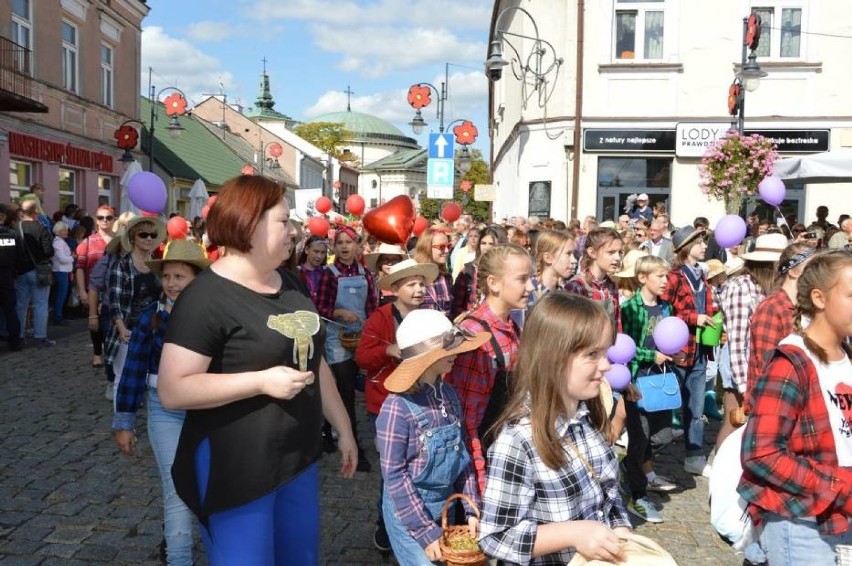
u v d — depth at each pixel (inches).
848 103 642.8
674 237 243.6
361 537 183.8
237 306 102.0
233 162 1610.5
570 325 93.4
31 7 735.7
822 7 639.1
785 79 647.1
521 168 725.3
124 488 213.0
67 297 559.2
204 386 98.0
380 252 270.7
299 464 106.2
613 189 672.4
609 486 100.6
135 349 150.3
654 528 194.7
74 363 392.2
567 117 669.3
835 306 100.8
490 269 141.7
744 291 203.2
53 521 189.3
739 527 115.0
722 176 484.7
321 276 256.1
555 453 93.7
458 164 879.1
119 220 348.2
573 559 91.9
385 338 185.9
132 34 1004.6
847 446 100.7
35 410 295.7
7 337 439.2
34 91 741.9
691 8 646.5
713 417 304.2
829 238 449.4
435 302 276.8
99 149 901.2
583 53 660.1
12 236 418.0
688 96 651.5
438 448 118.8
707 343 231.5
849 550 94.3
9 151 692.1
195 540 179.5
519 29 780.0
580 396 95.5
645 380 200.4
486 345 137.1
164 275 153.0
